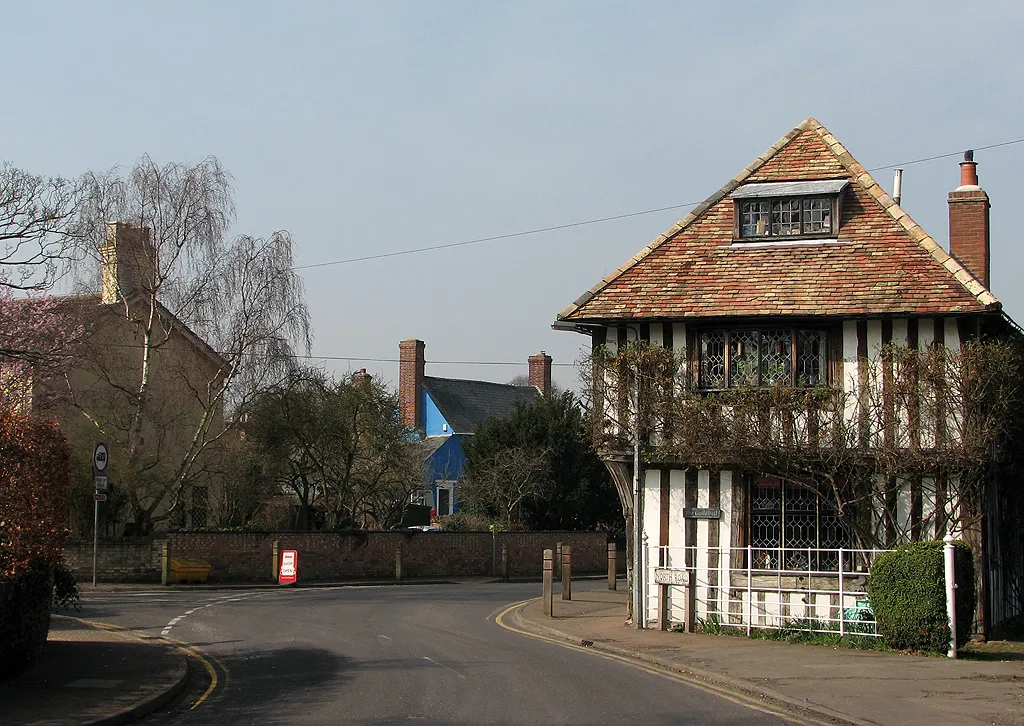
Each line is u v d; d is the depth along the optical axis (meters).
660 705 12.20
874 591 16.69
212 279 32.28
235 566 32.00
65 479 12.89
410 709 11.72
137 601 24.31
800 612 18.39
